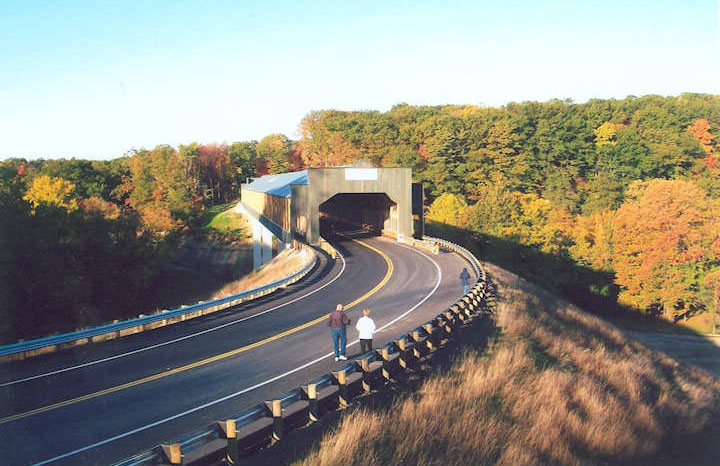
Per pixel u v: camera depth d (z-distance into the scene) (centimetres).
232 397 1262
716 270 5481
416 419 1199
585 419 1534
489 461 1176
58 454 958
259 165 14600
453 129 9656
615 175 9488
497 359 1677
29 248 4572
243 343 1803
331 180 4588
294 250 4609
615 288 6272
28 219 4672
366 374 1310
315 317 2198
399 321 2098
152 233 7006
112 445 996
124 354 1683
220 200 13238
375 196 5772
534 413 1444
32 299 4556
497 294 2716
